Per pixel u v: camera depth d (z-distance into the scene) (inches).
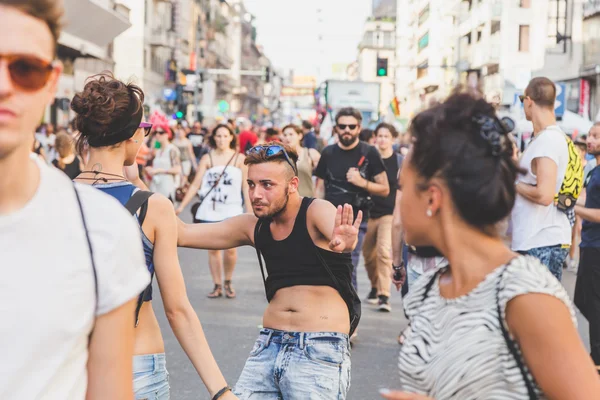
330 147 335.3
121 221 75.4
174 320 131.7
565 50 1665.8
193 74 1982.0
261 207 156.3
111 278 74.0
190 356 131.6
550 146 212.8
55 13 65.9
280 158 155.2
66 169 412.5
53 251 70.4
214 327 320.2
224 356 277.4
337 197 330.6
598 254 229.5
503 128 81.2
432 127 81.5
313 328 154.6
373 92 1857.8
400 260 259.9
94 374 76.0
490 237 81.2
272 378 155.2
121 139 132.6
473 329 78.9
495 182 79.5
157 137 534.6
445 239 82.0
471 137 80.3
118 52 2288.4
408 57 3747.5
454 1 2746.1
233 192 368.5
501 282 78.2
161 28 2470.5
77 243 72.1
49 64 65.9
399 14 4249.5
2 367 68.4
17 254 68.9
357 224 143.3
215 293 383.9
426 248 86.0
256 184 156.3
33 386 69.6
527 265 78.3
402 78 3991.1
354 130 327.0
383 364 276.2
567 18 1668.3
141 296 127.4
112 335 75.9
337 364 153.5
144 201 129.8
